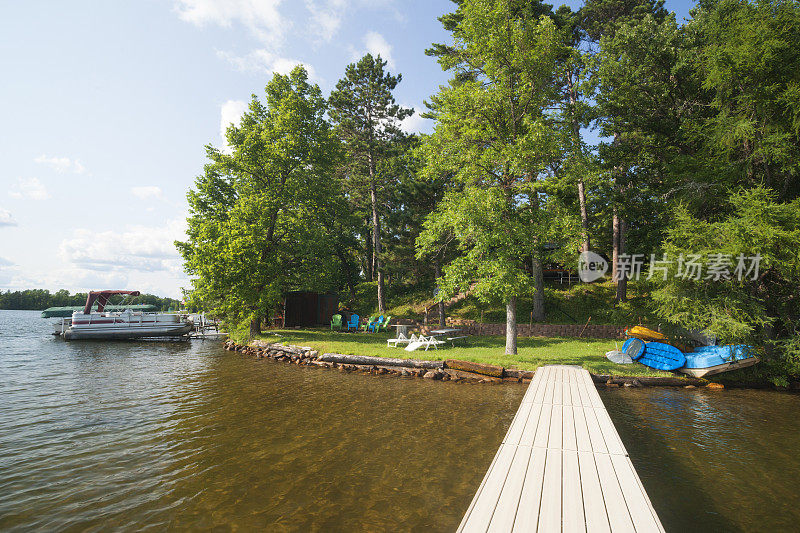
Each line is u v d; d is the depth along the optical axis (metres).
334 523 4.44
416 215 27.09
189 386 12.24
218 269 20.56
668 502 5.10
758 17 13.87
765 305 13.78
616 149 21.55
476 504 3.31
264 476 5.75
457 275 14.68
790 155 13.36
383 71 38.25
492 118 15.86
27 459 6.41
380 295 33.00
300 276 24.25
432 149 16.45
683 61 17.62
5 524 4.46
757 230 12.02
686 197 15.52
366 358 15.19
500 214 15.19
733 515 4.78
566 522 3.01
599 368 13.29
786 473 6.00
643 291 21.59
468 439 7.32
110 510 4.78
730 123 14.36
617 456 4.52
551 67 15.20
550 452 4.64
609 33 24.14
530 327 23.25
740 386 12.67
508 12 15.02
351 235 38.31
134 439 7.38
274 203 22.92
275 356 18.55
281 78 25.05
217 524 4.45
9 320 67.50
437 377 13.31
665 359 13.48
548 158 15.56
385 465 6.12
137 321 26.94
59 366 16.11
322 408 9.61
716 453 6.82
